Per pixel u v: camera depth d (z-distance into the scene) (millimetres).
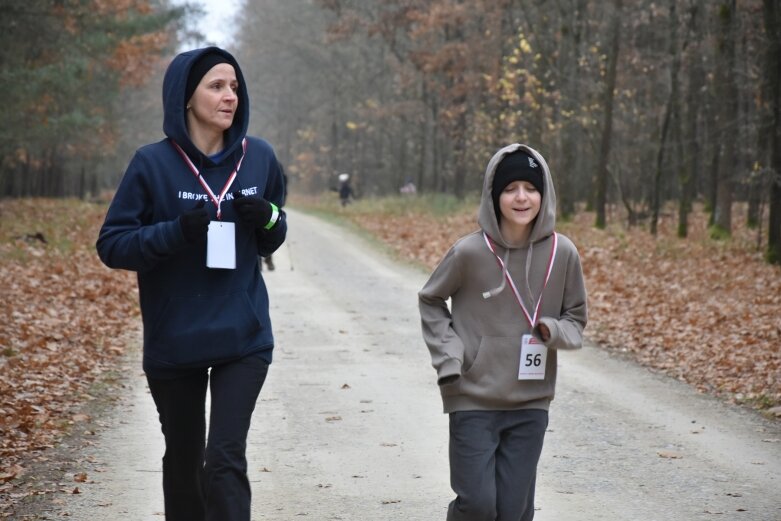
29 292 27172
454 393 8203
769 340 22344
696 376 19688
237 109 8398
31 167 92625
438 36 87625
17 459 12625
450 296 8469
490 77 64812
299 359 20797
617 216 65000
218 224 8094
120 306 27844
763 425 15609
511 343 8180
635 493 11742
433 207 76250
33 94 45781
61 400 16250
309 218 81500
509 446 8195
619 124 65562
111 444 13734
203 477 8625
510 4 70312
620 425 15438
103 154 93938
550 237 8336
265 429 14797
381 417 15641
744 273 35031
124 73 76062
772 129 36781
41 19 45094
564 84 58688
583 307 8422
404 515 10766
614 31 53656
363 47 114812
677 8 54500
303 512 10859
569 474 12570
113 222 8062
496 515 8039
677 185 82312
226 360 8070
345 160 144875
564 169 60781
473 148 77375
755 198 51375
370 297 31672
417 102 96125
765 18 37062
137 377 18672
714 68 47938
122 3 56000
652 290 32281
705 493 11758
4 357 18797
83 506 10859
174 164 8188
